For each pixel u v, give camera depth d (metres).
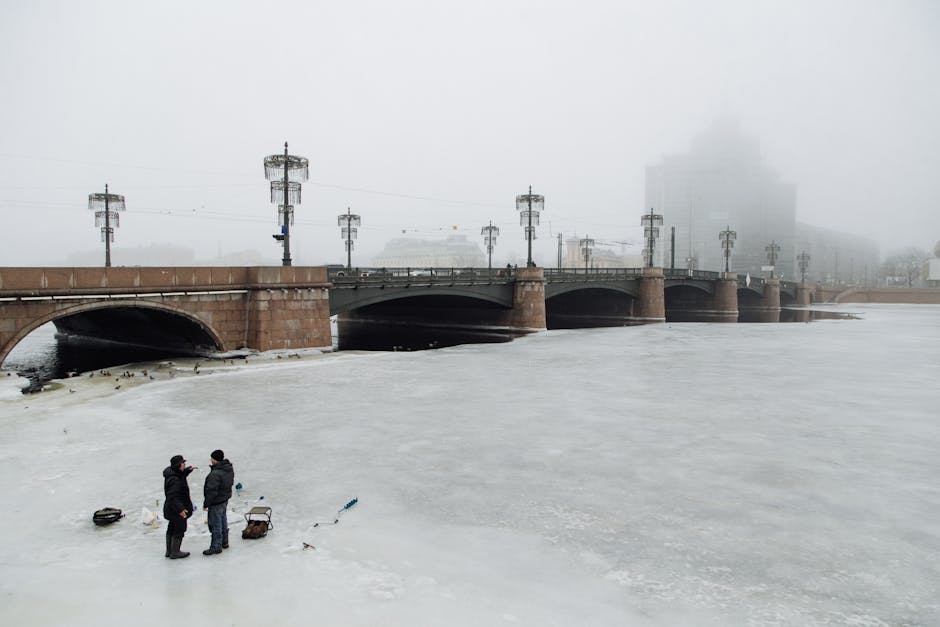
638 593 9.34
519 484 14.35
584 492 13.81
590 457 16.47
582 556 10.62
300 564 10.35
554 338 54.69
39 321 30.11
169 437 18.69
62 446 17.72
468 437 18.55
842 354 41.25
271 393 25.94
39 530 11.91
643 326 73.12
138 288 33.34
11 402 24.28
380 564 10.34
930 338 54.81
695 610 8.84
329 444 17.78
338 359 37.69
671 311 108.62
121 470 15.49
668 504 13.07
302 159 40.78
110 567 10.30
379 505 13.05
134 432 19.30
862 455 16.66
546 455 16.66
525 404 23.53
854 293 160.88
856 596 9.23
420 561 10.45
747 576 9.88
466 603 9.04
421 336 63.22
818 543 11.12
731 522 12.09
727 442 17.98
